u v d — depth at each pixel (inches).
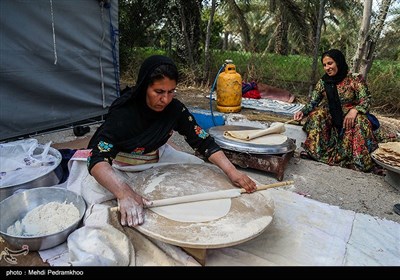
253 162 100.7
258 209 60.8
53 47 126.6
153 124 68.2
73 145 120.3
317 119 117.5
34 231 63.3
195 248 53.6
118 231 59.2
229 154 103.2
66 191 72.2
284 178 101.9
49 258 58.4
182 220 55.6
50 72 128.1
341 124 116.3
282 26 274.8
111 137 63.7
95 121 154.0
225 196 62.9
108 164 62.2
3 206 66.5
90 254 53.3
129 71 258.5
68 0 127.3
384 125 149.9
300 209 80.4
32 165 82.9
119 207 56.6
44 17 121.5
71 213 67.0
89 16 137.6
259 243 65.7
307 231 71.3
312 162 116.3
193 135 73.8
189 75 229.8
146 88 61.1
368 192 94.7
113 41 151.4
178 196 62.6
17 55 116.6
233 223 55.7
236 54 232.7
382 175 108.8
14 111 120.3
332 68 112.1
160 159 80.4
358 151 111.0
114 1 146.8
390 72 178.4
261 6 293.9
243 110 163.3
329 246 66.8
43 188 72.9
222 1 245.9
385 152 96.3
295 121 137.4
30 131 126.4
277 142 101.1
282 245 65.8
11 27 113.3
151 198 61.8
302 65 209.5
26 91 122.4
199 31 239.5
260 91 199.0
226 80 153.4
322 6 177.0
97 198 66.6
